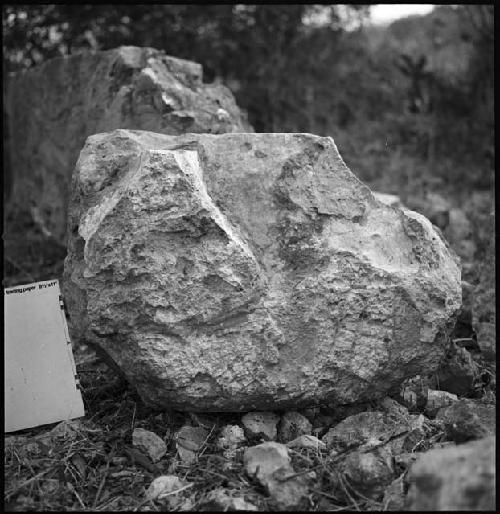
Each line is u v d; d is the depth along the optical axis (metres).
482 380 3.27
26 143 5.79
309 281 2.60
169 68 4.42
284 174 2.68
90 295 2.56
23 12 6.05
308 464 2.46
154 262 2.50
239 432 2.64
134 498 2.39
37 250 5.25
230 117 4.21
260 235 2.65
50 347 2.83
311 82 7.35
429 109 7.57
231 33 6.69
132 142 2.87
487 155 7.22
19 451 2.64
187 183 2.53
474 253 4.89
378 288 2.62
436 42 8.64
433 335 2.68
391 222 2.75
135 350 2.54
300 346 2.61
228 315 2.54
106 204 2.65
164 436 2.74
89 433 2.76
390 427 2.68
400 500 2.26
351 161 7.11
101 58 4.64
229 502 2.27
